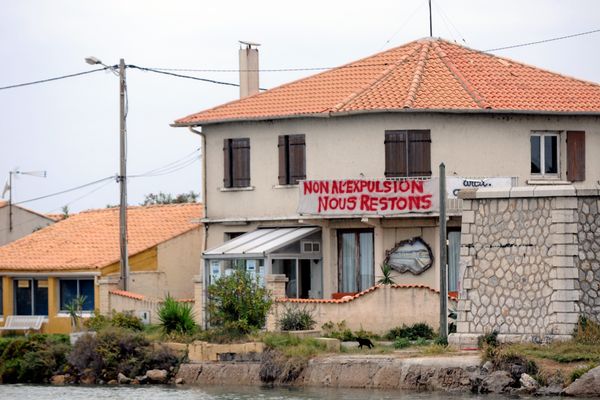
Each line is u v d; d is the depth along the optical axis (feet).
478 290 150.41
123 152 209.46
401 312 169.37
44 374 171.63
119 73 209.26
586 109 194.39
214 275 193.88
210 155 207.82
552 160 196.24
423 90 196.24
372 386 147.64
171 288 216.54
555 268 144.66
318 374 152.97
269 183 201.16
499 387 137.90
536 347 141.90
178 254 218.38
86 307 212.43
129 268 210.59
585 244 145.18
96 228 229.66
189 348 167.22
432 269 188.03
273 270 191.31
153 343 171.22
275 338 162.81
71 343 177.68
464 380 140.97
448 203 184.96
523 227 147.64
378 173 192.54
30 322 215.10
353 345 162.71
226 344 163.63
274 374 156.76
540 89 200.95
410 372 145.48
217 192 206.80
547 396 133.90
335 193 190.70
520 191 147.84
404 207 186.39
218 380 161.27
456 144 191.52
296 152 198.90
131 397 150.30
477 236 150.92
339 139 195.42
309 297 196.75
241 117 201.46
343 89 203.82
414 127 191.72
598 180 197.16
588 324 143.33
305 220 196.24
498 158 192.44
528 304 146.72
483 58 211.82
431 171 191.21
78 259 215.51
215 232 207.72
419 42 216.74
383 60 212.64
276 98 206.80
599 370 132.46
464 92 195.62
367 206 188.34
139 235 222.07
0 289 221.46
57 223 238.48
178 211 229.66
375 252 191.42
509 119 192.85
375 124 192.95
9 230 263.29
